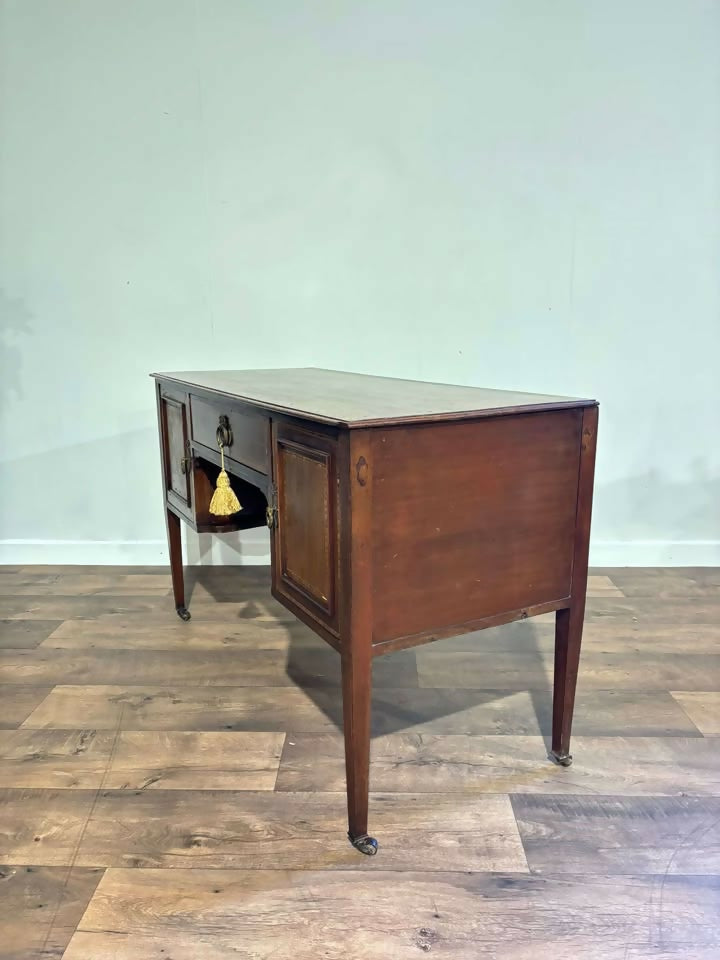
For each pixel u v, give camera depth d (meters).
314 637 2.14
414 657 2.00
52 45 2.40
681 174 2.46
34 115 2.45
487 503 1.26
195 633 2.16
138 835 1.28
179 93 2.43
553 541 1.36
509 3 2.35
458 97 2.42
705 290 2.54
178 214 2.53
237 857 1.23
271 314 2.60
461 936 1.06
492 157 2.46
